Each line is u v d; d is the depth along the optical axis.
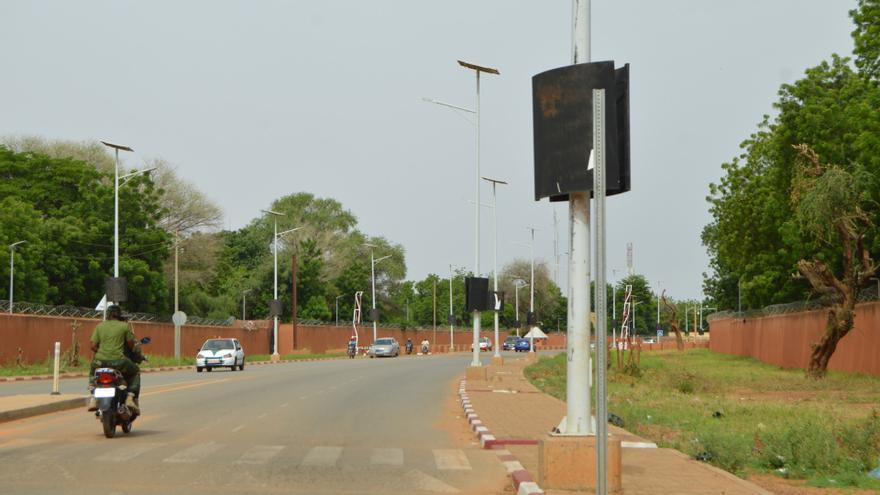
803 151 37.31
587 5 10.66
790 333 54.19
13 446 14.73
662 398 28.69
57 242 63.19
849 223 37.22
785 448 14.73
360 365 56.88
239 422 19.23
